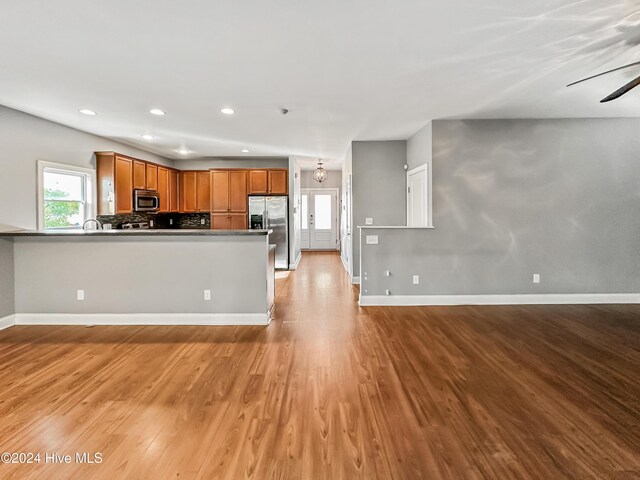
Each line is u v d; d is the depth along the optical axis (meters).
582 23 2.27
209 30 2.32
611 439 1.96
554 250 4.74
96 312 4.07
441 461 1.80
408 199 5.80
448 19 2.21
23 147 4.08
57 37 2.39
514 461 1.80
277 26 2.28
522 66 2.92
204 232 3.99
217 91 3.44
